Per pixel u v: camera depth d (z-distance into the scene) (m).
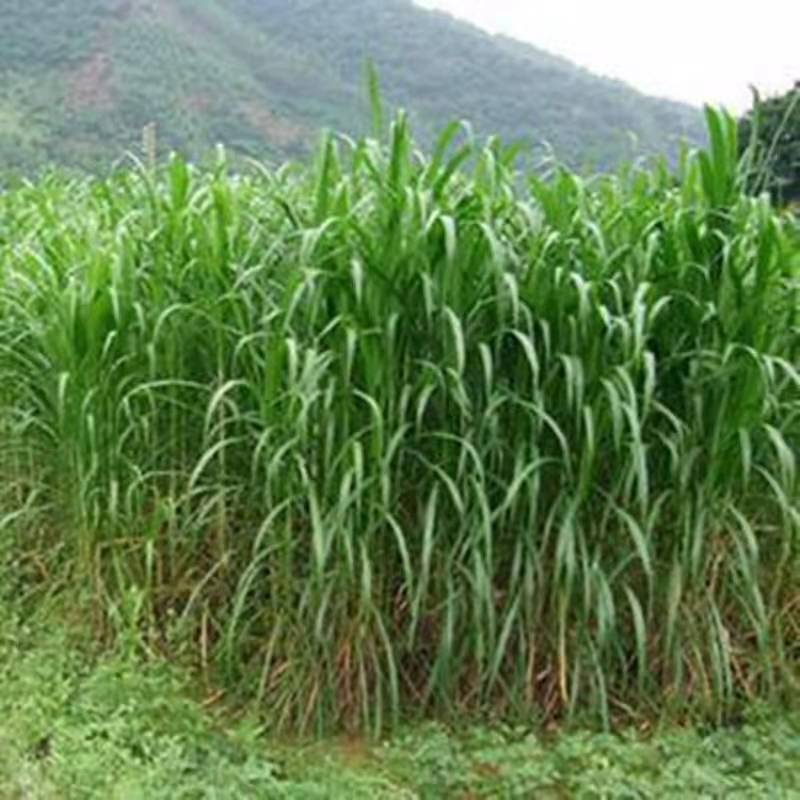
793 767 2.77
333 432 2.89
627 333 2.84
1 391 3.66
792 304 3.08
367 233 2.92
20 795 2.52
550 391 2.97
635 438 2.75
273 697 3.02
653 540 2.97
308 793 2.58
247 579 2.92
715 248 3.00
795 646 3.17
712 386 2.94
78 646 3.22
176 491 3.18
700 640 2.99
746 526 2.89
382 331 2.89
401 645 3.02
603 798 2.62
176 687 2.94
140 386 3.11
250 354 3.06
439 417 2.97
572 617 2.96
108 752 2.62
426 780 2.71
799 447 3.07
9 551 3.52
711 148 3.01
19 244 3.85
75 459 3.24
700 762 2.78
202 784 2.57
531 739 2.83
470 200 2.97
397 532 2.82
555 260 2.98
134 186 3.62
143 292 3.25
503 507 2.82
